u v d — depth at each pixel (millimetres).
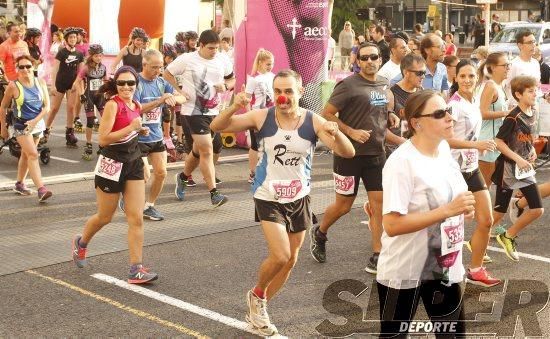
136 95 8023
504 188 6809
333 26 36281
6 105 9242
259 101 9758
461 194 3695
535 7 43875
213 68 8922
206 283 6320
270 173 5000
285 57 12438
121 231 7938
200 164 8969
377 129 6496
